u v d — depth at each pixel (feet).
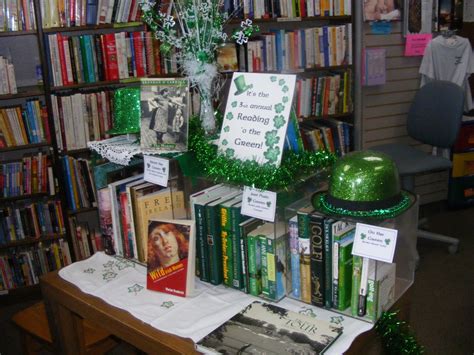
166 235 4.41
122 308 4.20
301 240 3.97
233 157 4.38
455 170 12.49
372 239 3.52
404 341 3.76
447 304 8.46
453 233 11.36
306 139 10.93
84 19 8.92
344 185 3.70
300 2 10.59
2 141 9.06
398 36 12.00
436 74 11.68
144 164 4.91
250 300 4.17
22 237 9.57
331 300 3.93
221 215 4.27
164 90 4.85
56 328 5.02
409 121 10.64
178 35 6.66
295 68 10.88
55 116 9.16
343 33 11.19
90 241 9.98
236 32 5.44
